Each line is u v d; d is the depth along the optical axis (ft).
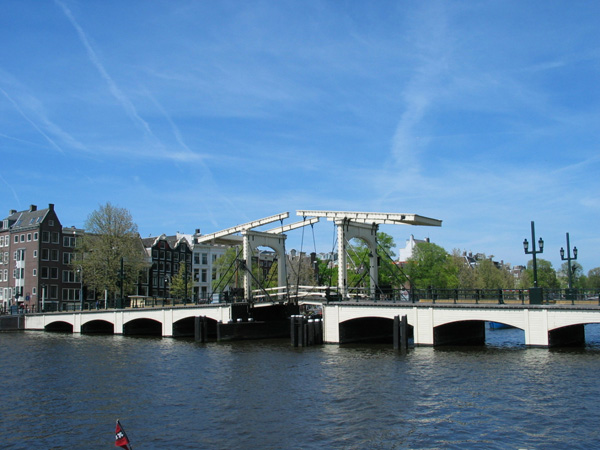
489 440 51.72
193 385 80.12
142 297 183.62
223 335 136.56
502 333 155.02
